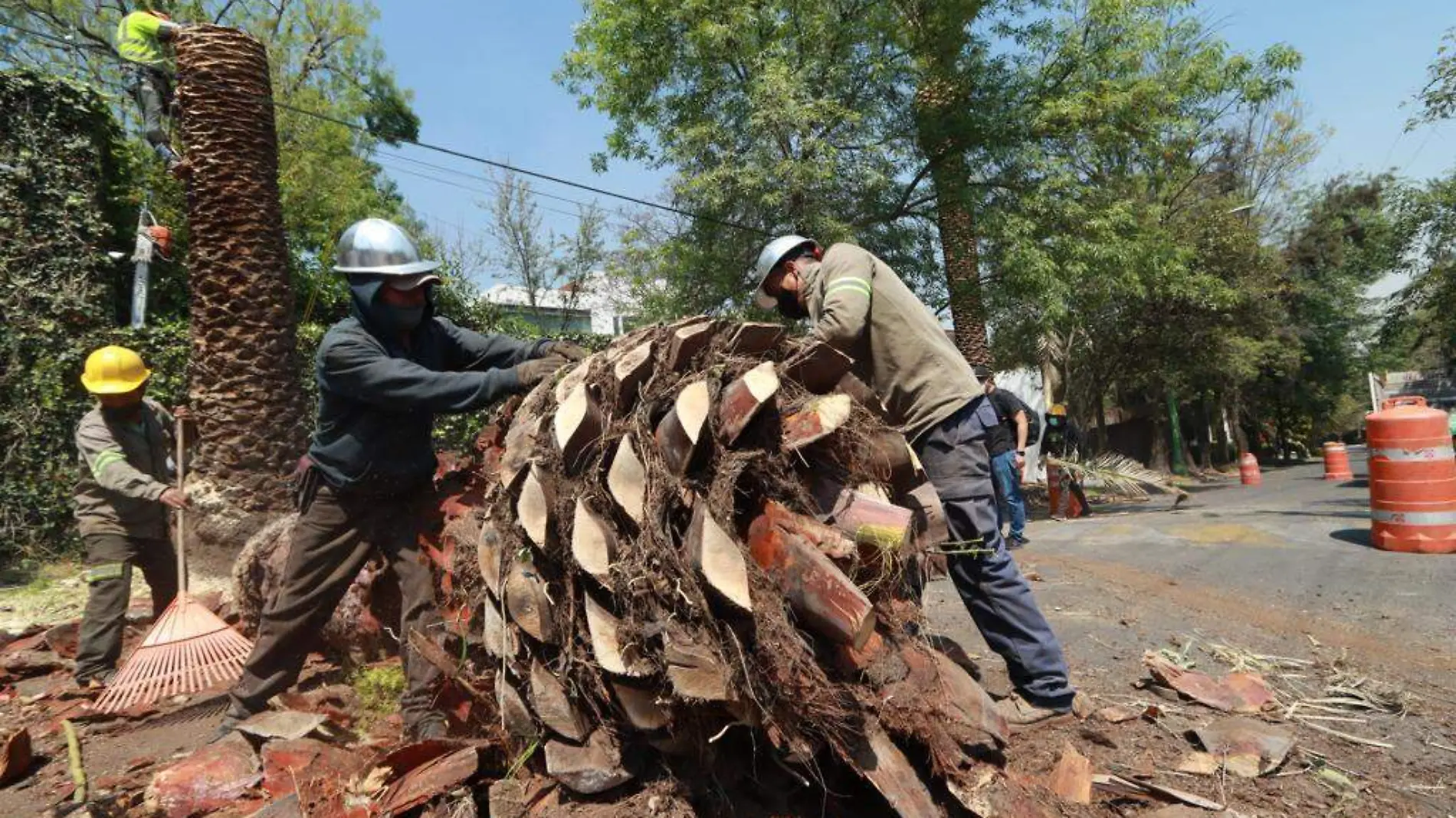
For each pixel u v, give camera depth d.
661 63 13.57
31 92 9.19
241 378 6.36
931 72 13.87
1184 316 24.33
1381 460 6.22
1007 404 8.23
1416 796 2.52
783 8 13.19
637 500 2.09
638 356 2.28
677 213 13.05
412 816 2.35
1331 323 35.72
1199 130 18.89
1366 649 3.94
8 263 8.85
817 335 2.89
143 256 10.03
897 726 2.13
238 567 4.23
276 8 20.88
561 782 2.26
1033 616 2.98
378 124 22.53
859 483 2.36
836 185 12.84
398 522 3.16
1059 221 14.05
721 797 2.21
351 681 3.66
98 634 4.16
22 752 3.10
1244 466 22.34
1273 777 2.66
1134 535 7.87
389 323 3.03
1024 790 2.27
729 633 1.98
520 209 25.84
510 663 2.39
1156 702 3.29
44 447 8.69
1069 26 13.99
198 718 3.68
